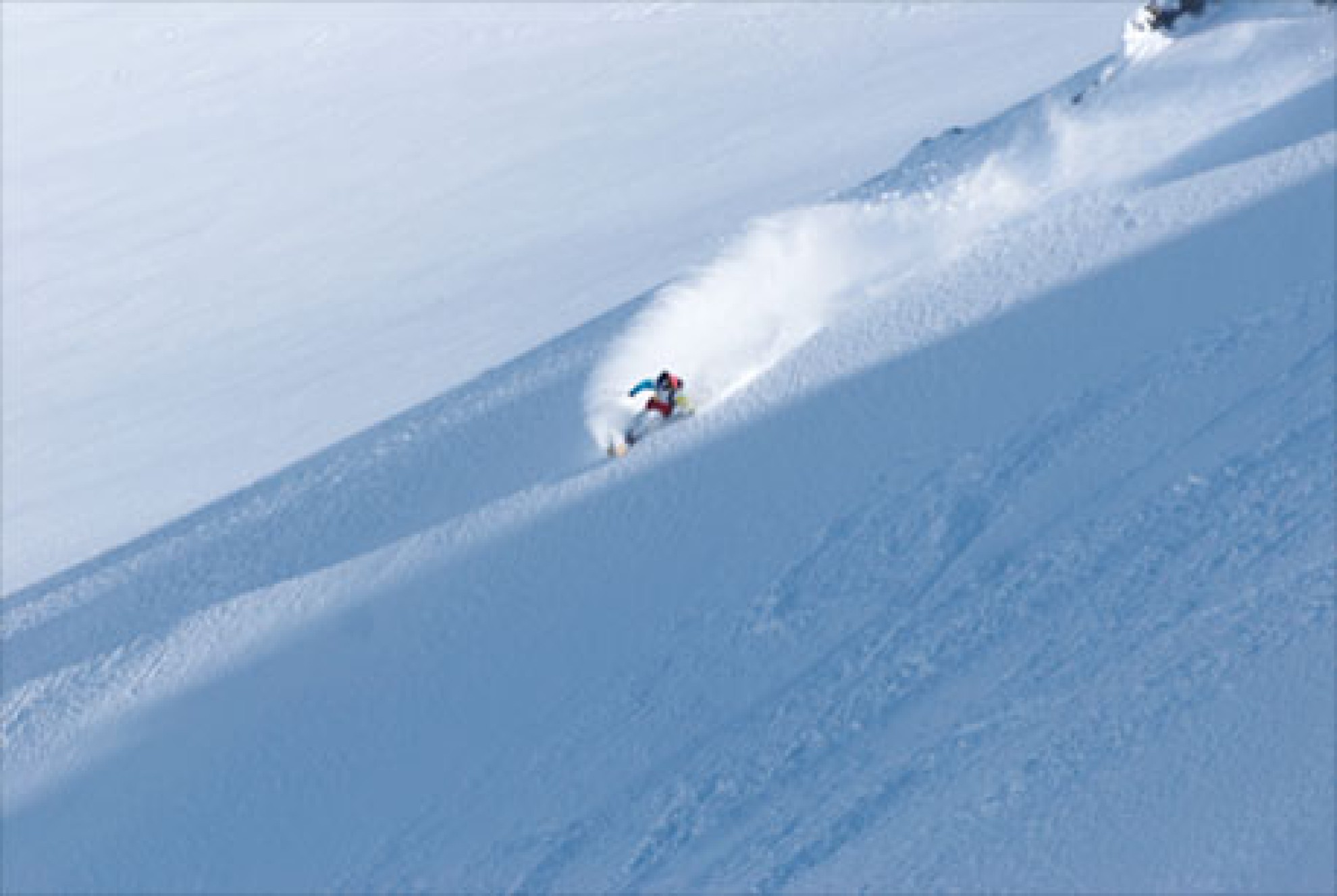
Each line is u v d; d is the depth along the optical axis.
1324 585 25.81
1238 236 50.09
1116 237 54.25
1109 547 33.41
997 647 31.83
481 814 36.00
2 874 40.88
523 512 51.50
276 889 36.50
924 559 38.25
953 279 56.97
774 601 39.56
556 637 42.78
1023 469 40.41
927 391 48.44
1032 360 47.62
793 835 27.48
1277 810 20.09
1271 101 61.75
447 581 48.34
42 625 59.94
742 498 46.34
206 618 52.34
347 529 58.22
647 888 28.98
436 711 41.47
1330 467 31.92
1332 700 21.89
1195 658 25.20
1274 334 42.12
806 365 54.09
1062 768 23.62
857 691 33.09
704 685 37.22
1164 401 40.78
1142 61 72.25
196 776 42.59
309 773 40.84
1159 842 20.66
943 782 25.95
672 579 43.28
